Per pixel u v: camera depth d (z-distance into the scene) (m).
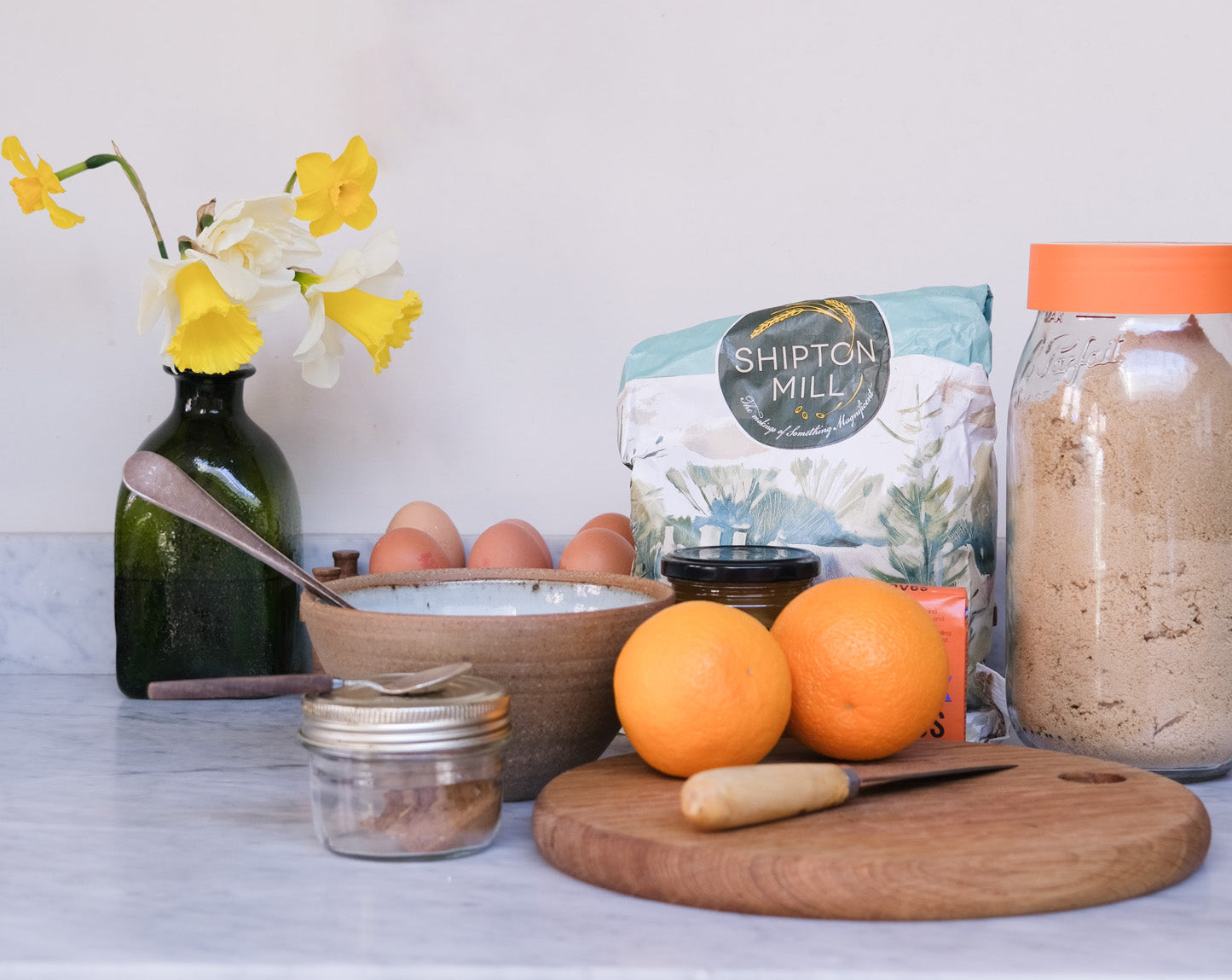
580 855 0.65
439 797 0.68
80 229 1.21
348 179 1.01
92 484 1.23
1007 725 0.97
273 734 0.98
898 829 0.65
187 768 0.88
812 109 1.20
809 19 1.19
